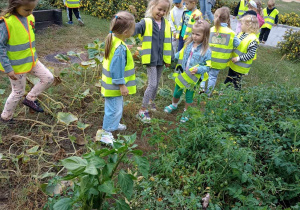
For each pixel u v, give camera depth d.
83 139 3.64
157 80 4.35
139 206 2.64
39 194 2.81
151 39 3.93
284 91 4.45
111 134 3.60
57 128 3.85
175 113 4.59
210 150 3.18
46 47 6.58
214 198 2.79
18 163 3.13
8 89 4.58
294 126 3.47
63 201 2.14
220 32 4.93
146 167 2.26
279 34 11.11
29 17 3.43
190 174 3.05
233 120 3.68
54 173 2.95
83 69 5.13
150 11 3.97
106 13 10.12
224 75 6.32
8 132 3.67
